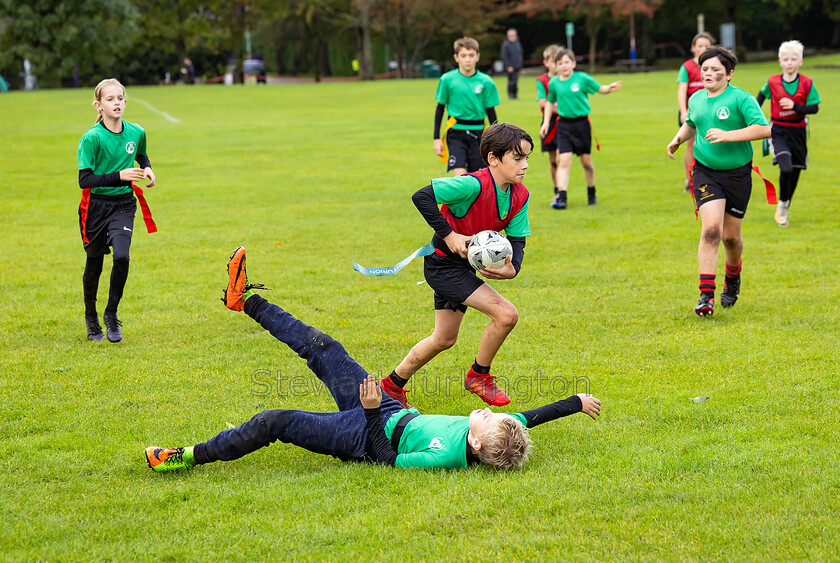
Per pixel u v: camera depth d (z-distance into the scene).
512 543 3.95
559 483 4.59
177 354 7.07
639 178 16.33
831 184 14.97
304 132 23.94
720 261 9.95
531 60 69.94
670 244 10.93
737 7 62.94
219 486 4.68
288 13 63.66
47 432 5.50
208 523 4.26
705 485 4.53
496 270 5.43
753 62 59.53
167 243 11.47
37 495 4.59
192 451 4.87
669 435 5.27
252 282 9.39
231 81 62.19
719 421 5.47
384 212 13.47
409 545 3.98
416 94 37.06
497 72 63.56
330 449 4.93
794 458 4.82
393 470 4.80
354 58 83.25
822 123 22.86
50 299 8.84
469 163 11.94
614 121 24.81
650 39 66.12
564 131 13.30
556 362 6.72
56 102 35.66
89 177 7.02
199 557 3.92
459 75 11.62
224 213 13.55
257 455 5.20
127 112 30.77
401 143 21.48
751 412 5.57
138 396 6.11
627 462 4.85
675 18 64.38
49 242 11.66
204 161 19.17
